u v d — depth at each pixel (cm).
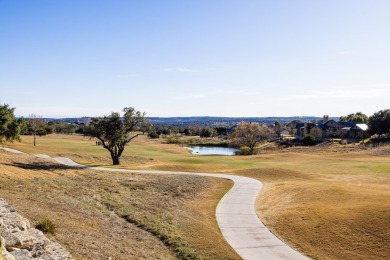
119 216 2305
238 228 2152
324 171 4478
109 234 1753
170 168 4878
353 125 12081
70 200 2459
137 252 1566
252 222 2278
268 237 1994
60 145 8212
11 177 2855
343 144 9319
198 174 4347
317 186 3048
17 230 1280
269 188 3362
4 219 1364
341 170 4534
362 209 2161
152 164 5547
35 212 1770
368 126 11025
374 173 4169
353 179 3809
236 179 3950
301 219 2202
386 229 1850
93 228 1775
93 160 5978
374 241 1773
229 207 2673
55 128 15288
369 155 6631
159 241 1870
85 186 3200
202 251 1745
